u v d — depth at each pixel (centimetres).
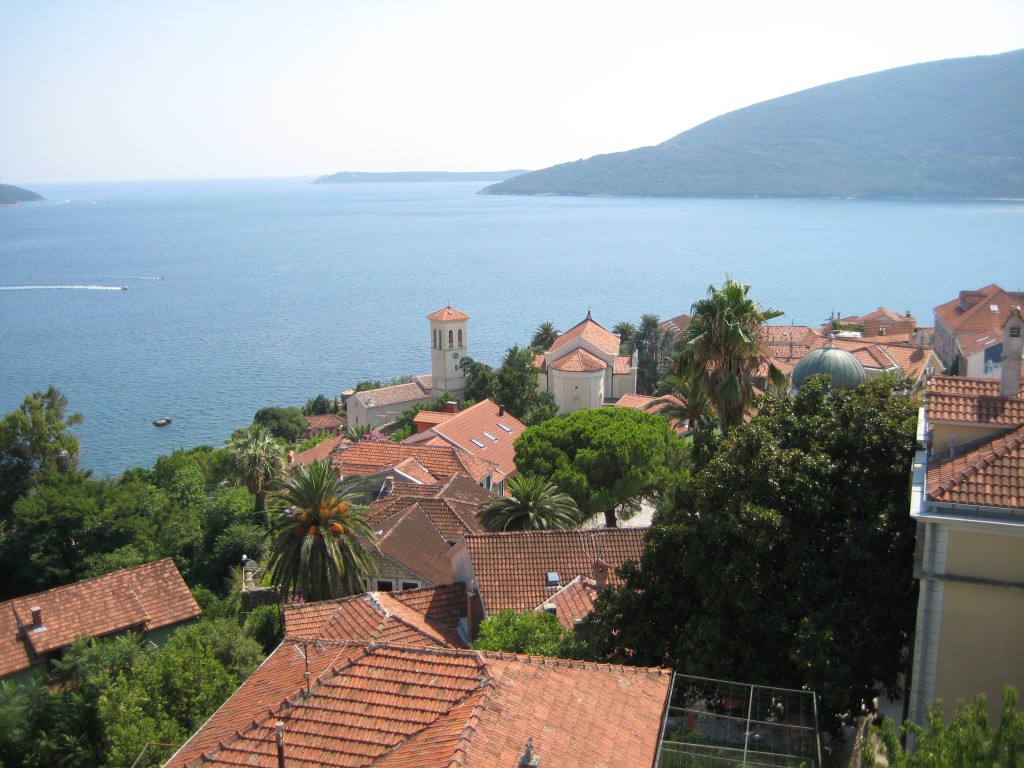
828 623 2614
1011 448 2520
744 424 3347
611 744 1988
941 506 2438
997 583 2380
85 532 6400
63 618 4459
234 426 15612
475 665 2117
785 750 2297
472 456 7769
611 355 11581
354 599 3500
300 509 4588
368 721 2011
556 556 4219
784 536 2747
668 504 3719
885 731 1864
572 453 6356
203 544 6575
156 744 3166
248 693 2383
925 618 2469
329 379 19200
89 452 14200
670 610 3006
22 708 3716
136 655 4012
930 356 9131
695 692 2614
